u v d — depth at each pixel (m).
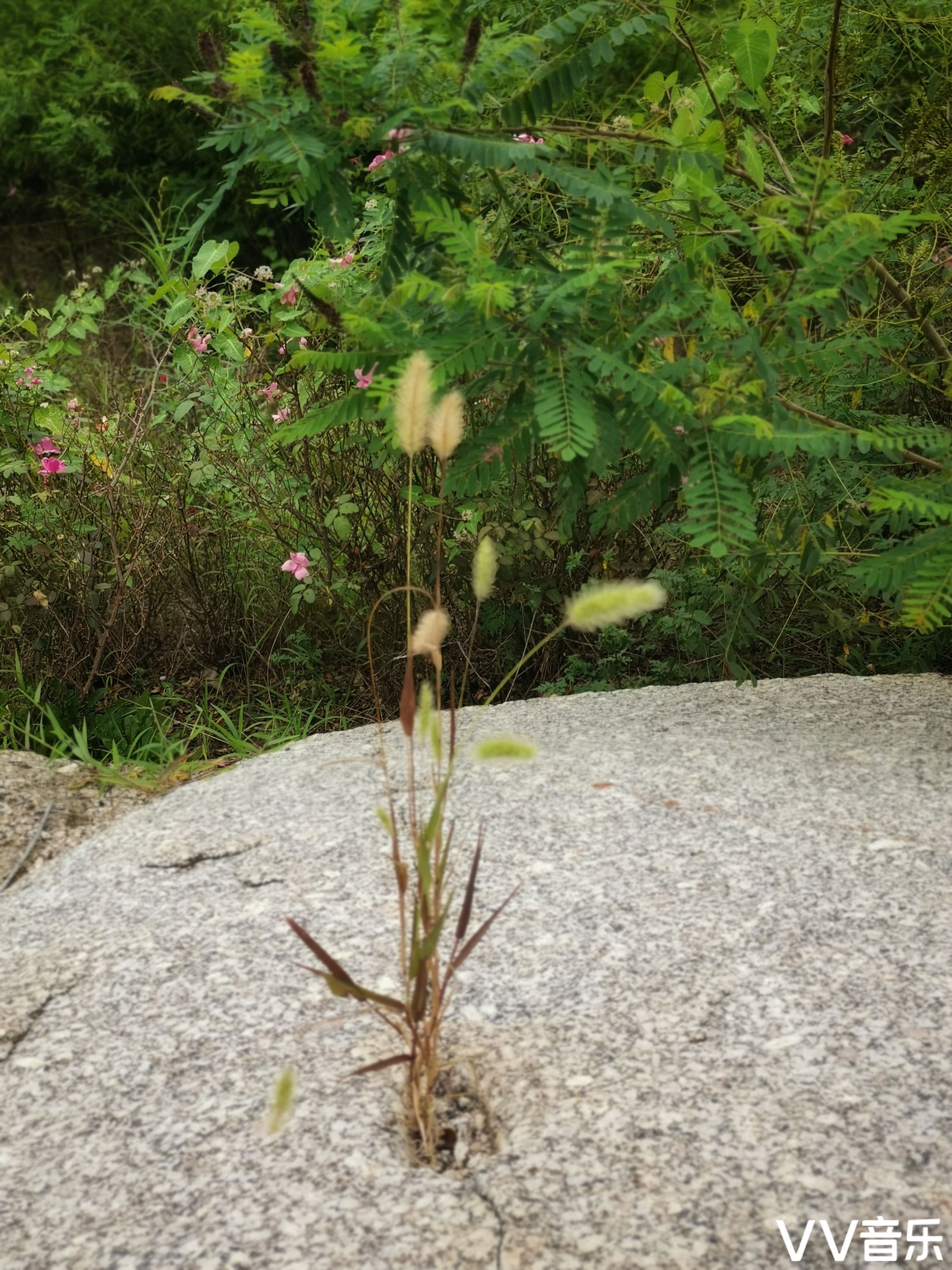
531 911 2.35
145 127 8.55
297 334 4.01
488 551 1.78
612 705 3.43
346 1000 2.12
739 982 2.10
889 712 3.26
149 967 2.27
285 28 2.46
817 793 2.78
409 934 2.30
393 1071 1.95
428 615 1.76
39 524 4.28
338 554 4.20
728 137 3.27
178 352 4.51
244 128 2.47
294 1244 1.64
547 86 2.77
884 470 3.38
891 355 3.42
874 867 2.45
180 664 4.43
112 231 8.83
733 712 3.30
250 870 2.58
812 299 2.53
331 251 4.40
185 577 4.41
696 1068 1.91
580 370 2.47
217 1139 1.83
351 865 2.56
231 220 7.87
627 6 2.97
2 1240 1.70
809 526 3.19
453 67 2.51
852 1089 1.85
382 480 4.12
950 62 3.56
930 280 3.66
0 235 9.14
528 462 3.87
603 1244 1.61
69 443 4.41
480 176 3.15
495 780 2.91
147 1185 1.76
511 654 4.14
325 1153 1.78
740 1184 1.69
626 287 3.20
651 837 2.60
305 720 4.16
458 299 2.46
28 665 4.31
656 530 3.92
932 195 3.32
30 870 3.15
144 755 3.94
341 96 2.48
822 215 2.58
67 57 8.92
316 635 4.37
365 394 2.58
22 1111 1.94
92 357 6.12
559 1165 1.73
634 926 2.28
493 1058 1.96
